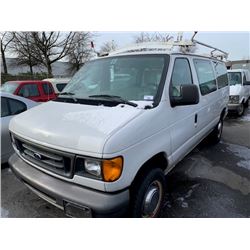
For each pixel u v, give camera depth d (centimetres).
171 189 355
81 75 343
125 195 213
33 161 248
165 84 273
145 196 253
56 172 225
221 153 509
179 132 307
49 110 271
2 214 291
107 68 319
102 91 297
